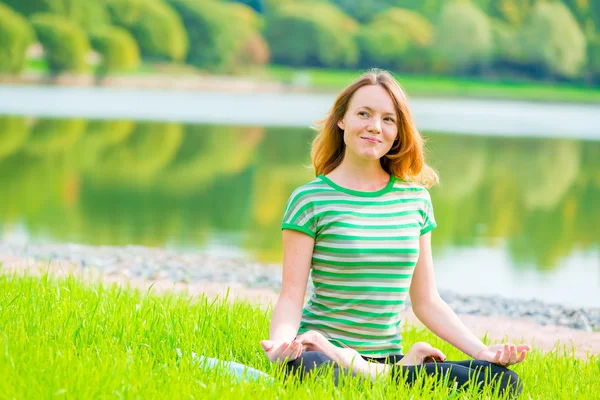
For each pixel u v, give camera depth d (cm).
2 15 8788
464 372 459
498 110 7269
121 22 10112
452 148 3562
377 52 11325
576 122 5941
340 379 448
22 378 422
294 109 6084
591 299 1095
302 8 11138
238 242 1466
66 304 598
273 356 463
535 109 7794
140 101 6519
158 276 1009
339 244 483
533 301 1002
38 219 1636
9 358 446
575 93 11031
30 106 5306
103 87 9131
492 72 11562
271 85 9931
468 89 10769
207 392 431
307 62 11231
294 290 490
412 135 508
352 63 11288
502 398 451
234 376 461
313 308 500
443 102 8194
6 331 509
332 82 10406
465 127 4756
